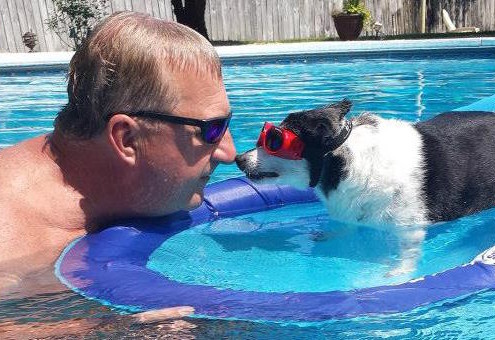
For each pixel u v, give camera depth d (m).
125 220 0.74
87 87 0.63
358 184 0.83
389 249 0.76
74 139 0.66
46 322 0.50
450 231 0.82
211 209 0.90
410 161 0.84
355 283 0.64
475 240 0.78
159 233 0.74
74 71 0.64
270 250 0.76
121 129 0.63
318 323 0.50
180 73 0.63
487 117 0.96
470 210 0.88
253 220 0.89
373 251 0.75
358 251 0.75
